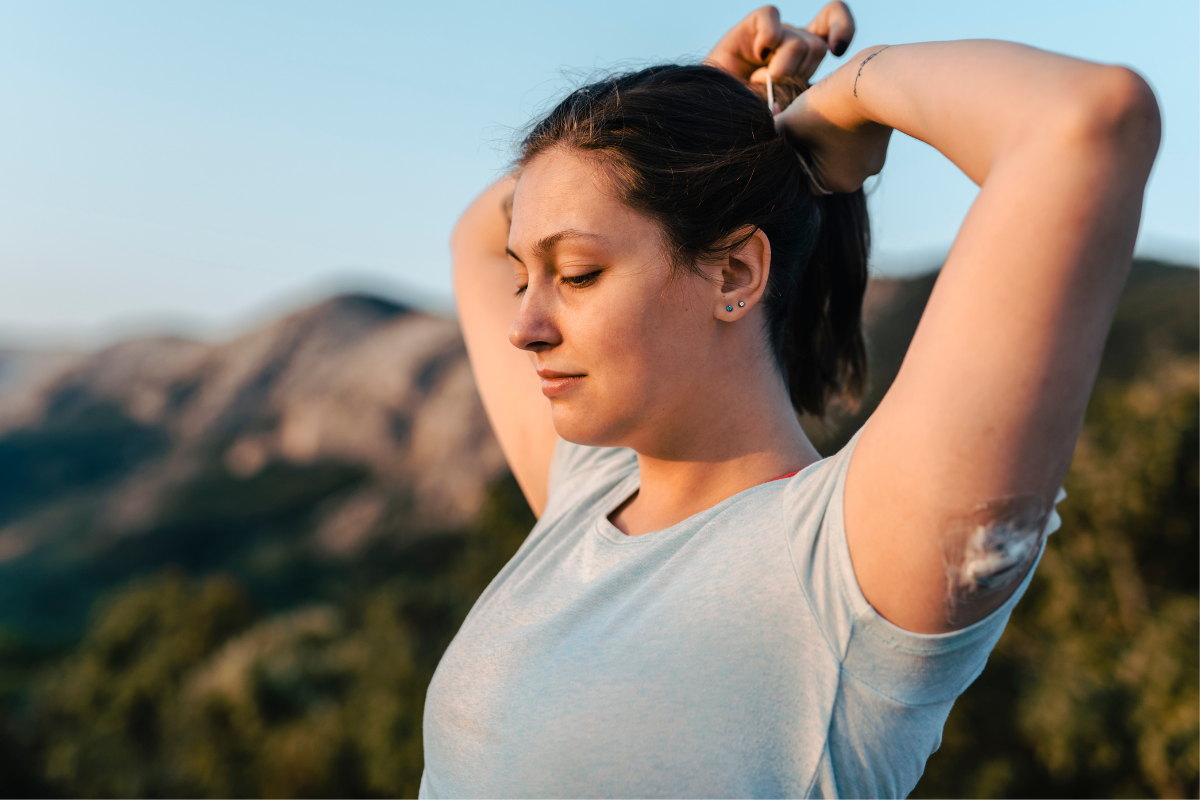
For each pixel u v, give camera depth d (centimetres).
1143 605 677
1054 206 60
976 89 68
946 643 68
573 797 72
